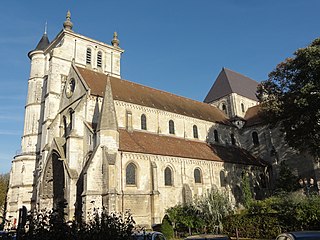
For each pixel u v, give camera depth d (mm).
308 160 50906
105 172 34969
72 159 39094
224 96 67938
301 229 26562
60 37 60156
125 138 40531
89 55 61469
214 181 46062
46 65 62688
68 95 47719
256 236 30094
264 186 53438
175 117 51219
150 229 35781
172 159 41969
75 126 40656
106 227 11922
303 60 37281
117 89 47625
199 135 53844
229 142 59000
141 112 46656
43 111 59031
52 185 44062
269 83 43688
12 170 57938
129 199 35844
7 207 55531
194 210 34812
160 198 38875
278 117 41719
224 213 33625
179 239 31969
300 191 44875
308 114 36719
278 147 56000
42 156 48906
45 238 10594
